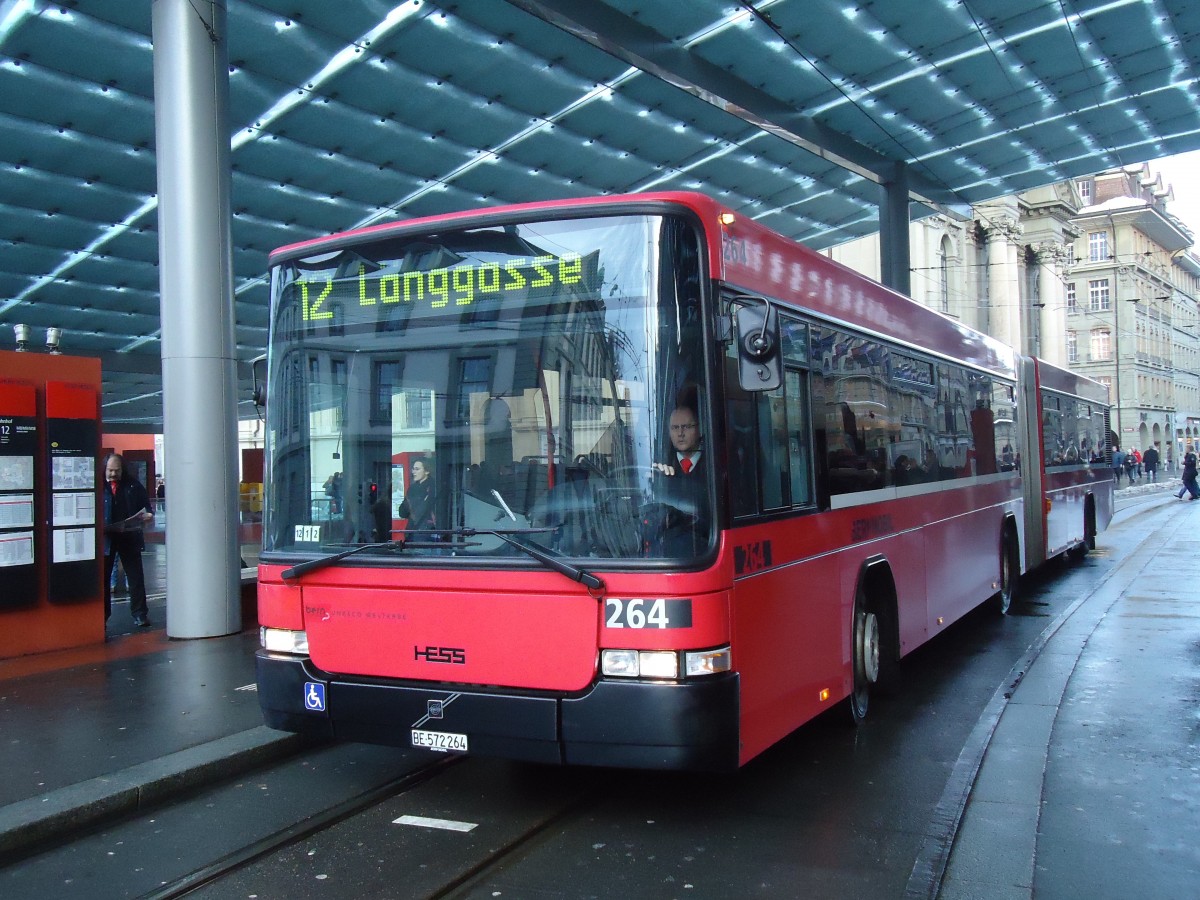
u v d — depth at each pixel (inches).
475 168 644.1
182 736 248.5
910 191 761.6
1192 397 3550.7
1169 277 3287.4
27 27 433.1
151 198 642.2
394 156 610.5
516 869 179.0
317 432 209.2
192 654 349.7
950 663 351.9
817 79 577.6
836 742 255.0
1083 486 679.1
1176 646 366.3
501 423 192.4
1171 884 169.0
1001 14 516.7
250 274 848.9
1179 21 534.9
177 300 377.7
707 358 185.2
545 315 191.5
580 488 185.0
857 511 261.4
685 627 177.3
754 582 195.9
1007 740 253.1
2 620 345.1
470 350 196.5
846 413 258.8
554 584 183.8
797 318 230.1
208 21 381.4
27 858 188.5
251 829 201.6
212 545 381.4
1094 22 531.2
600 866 179.5
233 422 389.1
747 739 189.9
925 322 341.4
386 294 205.0
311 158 602.2
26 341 371.9
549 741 182.4
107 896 171.6
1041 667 338.6
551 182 684.1
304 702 204.5
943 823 198.1
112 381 1266.0
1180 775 225.1
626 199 190.1
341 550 203.8
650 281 186.2
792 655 214.2
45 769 223.6
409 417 200.1
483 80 524.4
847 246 1469.0
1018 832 191.8
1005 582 450.9
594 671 180.5
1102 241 2945.4
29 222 666.8
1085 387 708.7
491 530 189.6
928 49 551.5
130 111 516.7
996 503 435.8
